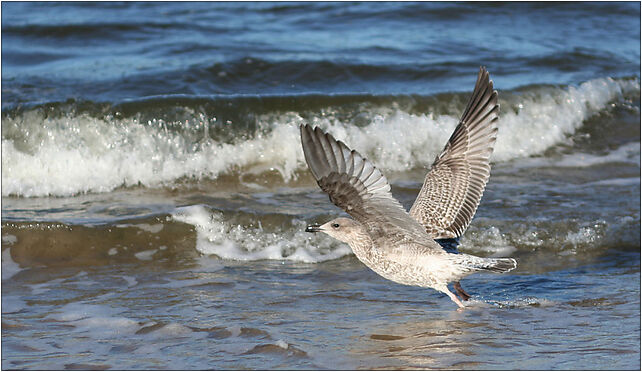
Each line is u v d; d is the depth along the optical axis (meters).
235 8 23.25
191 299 9.59
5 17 21.53
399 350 7.97
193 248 11.45
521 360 7.71
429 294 9.88
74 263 10.85
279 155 15.46
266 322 8.80
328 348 8.04
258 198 13.63
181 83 17.48
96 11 22.50
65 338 8.36
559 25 22.77
